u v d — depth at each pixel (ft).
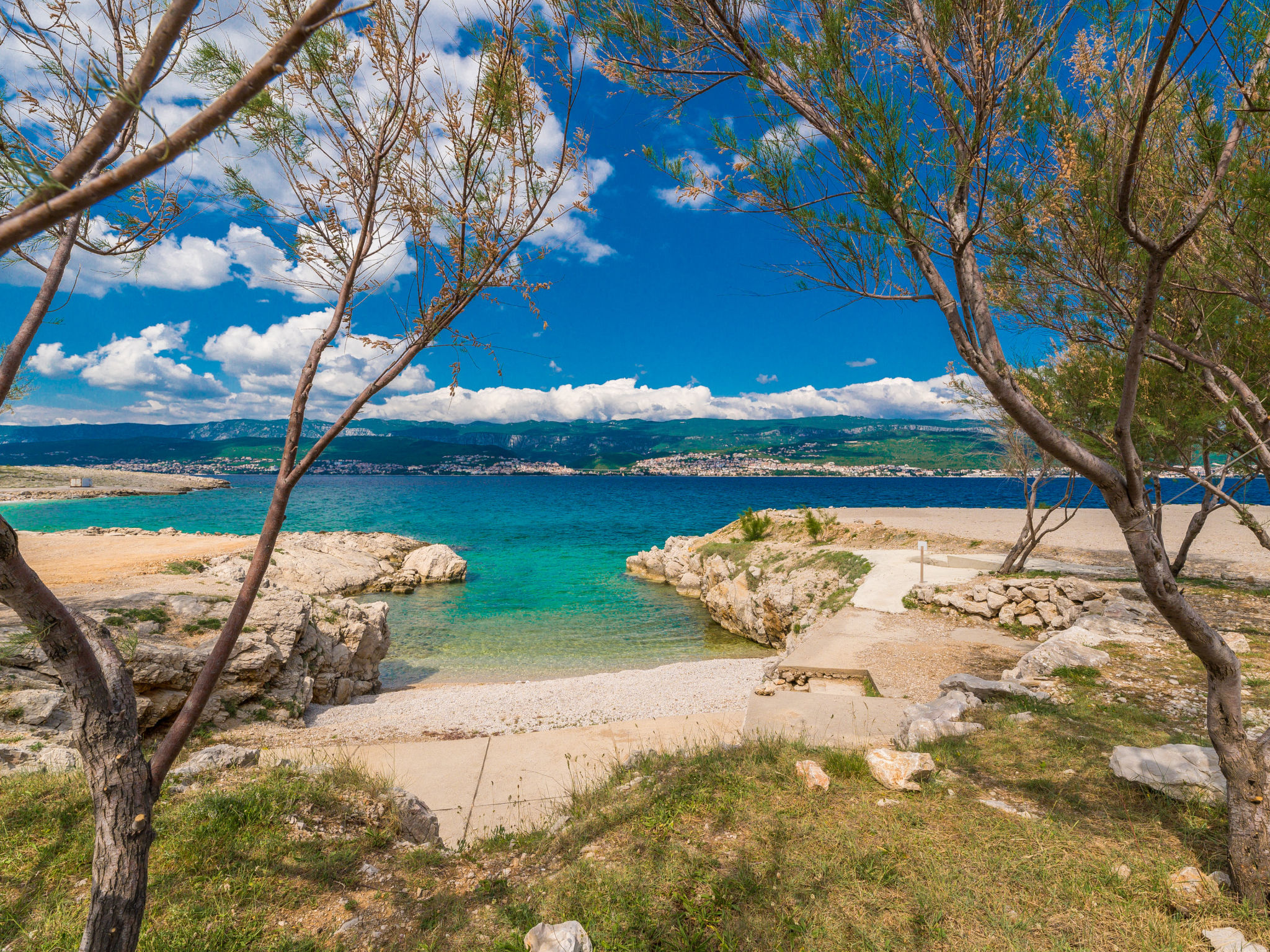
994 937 10.94
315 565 83.61
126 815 8.00
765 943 11.17
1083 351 19.69
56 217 4.62
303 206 9.94
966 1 10.21
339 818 17.84
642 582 94.43
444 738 29.78
